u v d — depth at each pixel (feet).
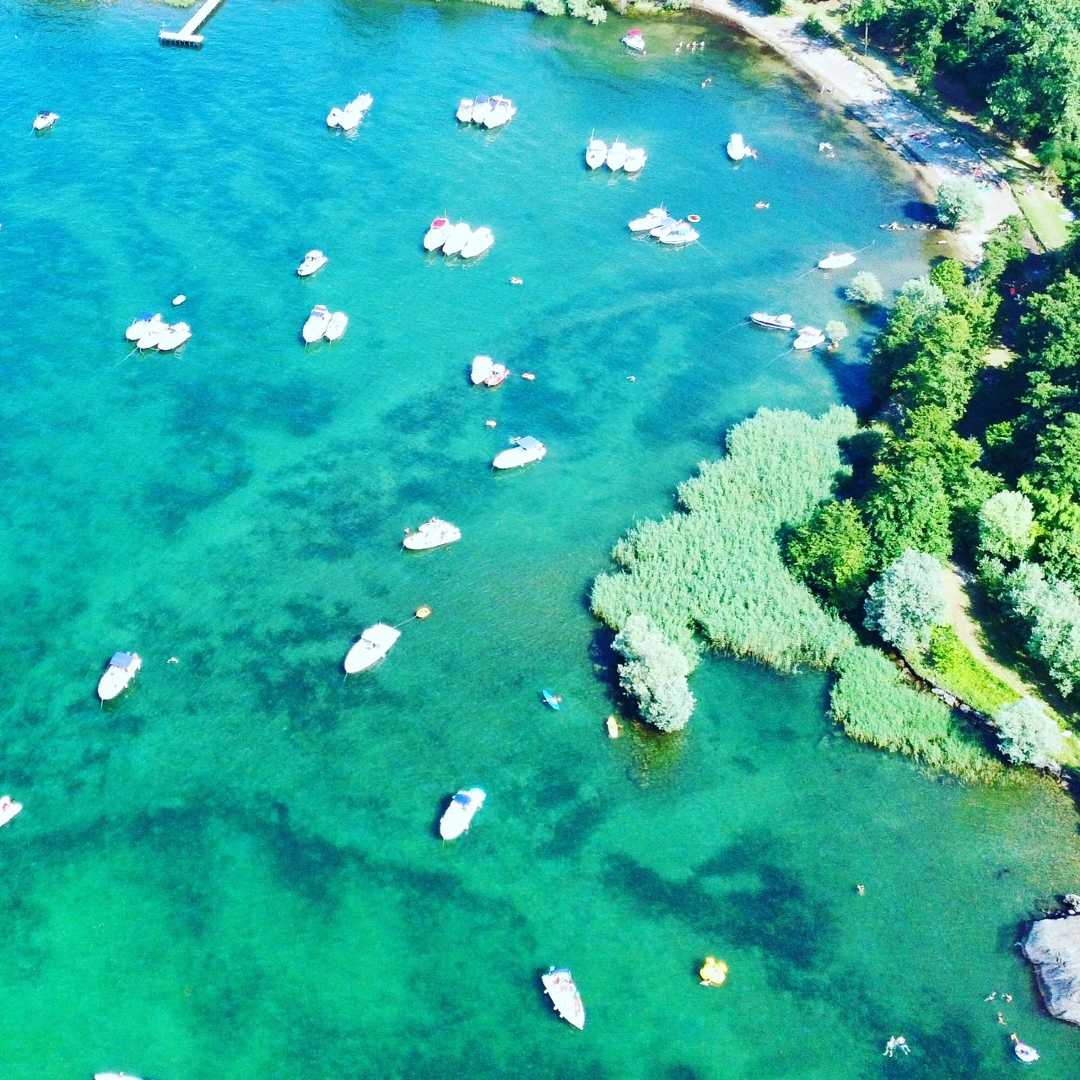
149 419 477.77
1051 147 637.30
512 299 558.97
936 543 407.85
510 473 463.83
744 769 362.94
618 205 633.61
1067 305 474.90
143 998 298.35
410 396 498.69
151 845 332.39
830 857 340.59
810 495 447.01
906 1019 304.50
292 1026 294.25
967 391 463.83
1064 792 358.23
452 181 643.04
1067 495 412.77
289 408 488.02
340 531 433.48
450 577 418.31
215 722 365.20
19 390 487.61
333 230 596.70
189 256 570.46
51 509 435.12
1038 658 379.96
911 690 383.04
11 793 343.87
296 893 322.75
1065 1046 299.79
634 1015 301.63
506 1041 294.25
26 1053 287.07
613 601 404.16
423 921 318.24
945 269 547.49
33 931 311.27
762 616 401.08
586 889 328.49
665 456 476.95
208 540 426.51
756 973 312.09
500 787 352.28
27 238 573.33
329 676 381.19
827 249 606.55
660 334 542.98
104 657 383.65
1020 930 324.80
